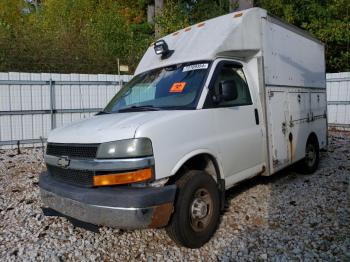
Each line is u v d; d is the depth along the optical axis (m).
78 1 20.47
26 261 3.61
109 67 14.88
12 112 9.73
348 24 15.77
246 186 5.74
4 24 14.15
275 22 5.35
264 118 4.89
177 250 3.75
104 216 3.19
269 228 4.17
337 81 13.22
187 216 3.56
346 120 13.11
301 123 6.00
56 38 14.54
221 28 4.67
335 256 3.49
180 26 15.97
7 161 8.15
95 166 3.28
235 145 4.29
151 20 22.61
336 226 4.14
